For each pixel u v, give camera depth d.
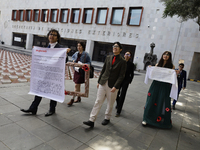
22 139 2.36
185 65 17.06
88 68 2.79
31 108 3.19
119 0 20.81
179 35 17.36
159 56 18.45
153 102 3.45
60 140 2.47
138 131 3.16
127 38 20.42
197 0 9.66
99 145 2.48
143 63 19.42
